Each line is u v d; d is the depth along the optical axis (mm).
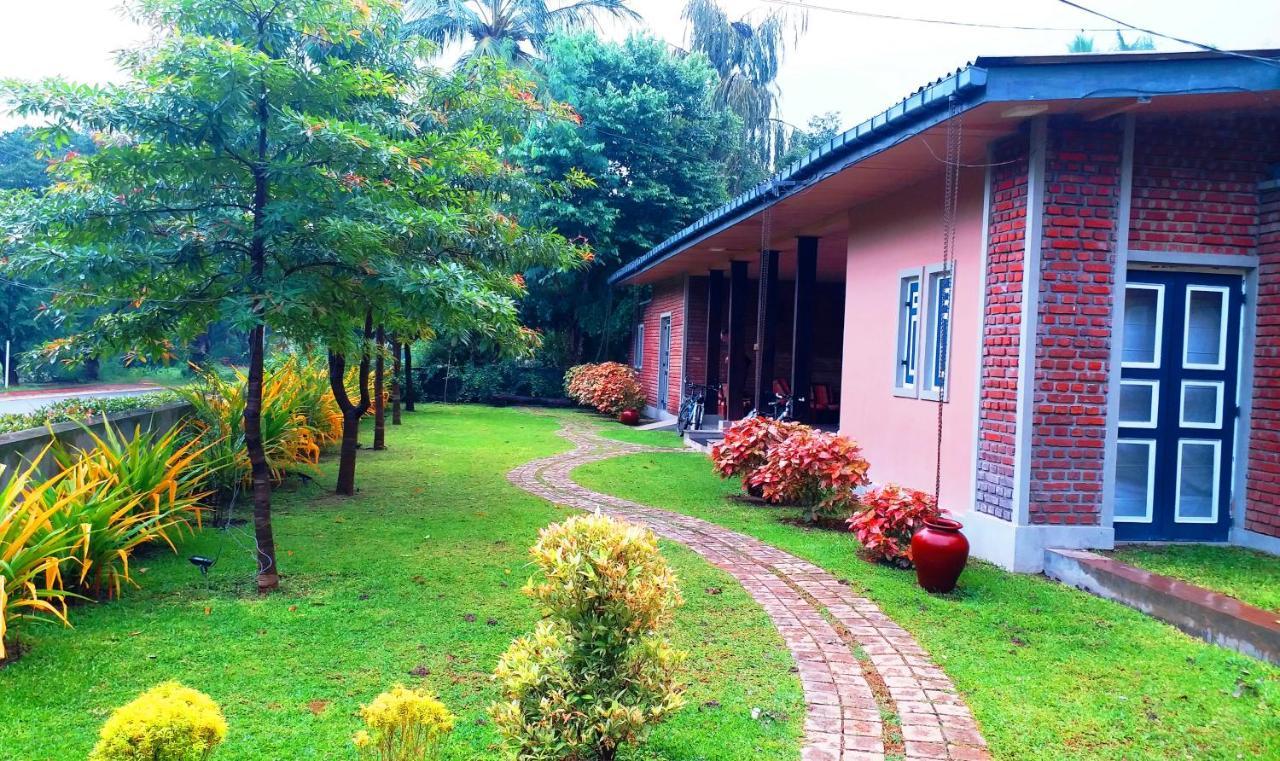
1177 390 6109
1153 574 5020
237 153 4848
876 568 5766
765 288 9867
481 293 5086
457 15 22734
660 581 3016
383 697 2598
